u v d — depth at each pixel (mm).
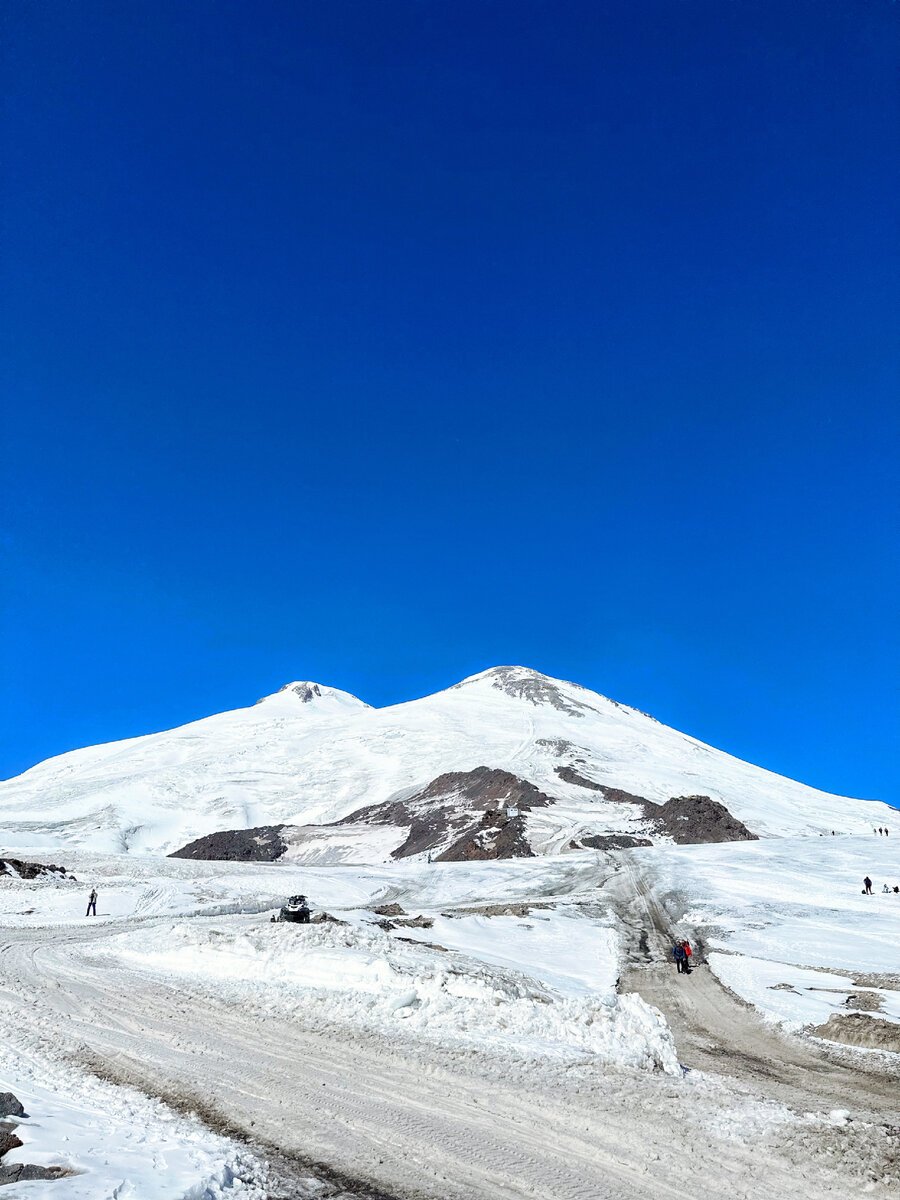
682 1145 9539
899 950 31469
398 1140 9656
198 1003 17891
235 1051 13758
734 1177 8703
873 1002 20172
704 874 59375
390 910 47781
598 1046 13812
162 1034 15039
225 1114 10547
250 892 53312
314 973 19859
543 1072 12305
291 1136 9773
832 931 36688
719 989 23875
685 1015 20203
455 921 40406
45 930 33812
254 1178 8320
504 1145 9516
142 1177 7645
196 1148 8875
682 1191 8367
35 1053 13727
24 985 20312
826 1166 8969
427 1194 8195
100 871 65250
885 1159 9148
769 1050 16031
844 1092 12633
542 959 30828
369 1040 14289
